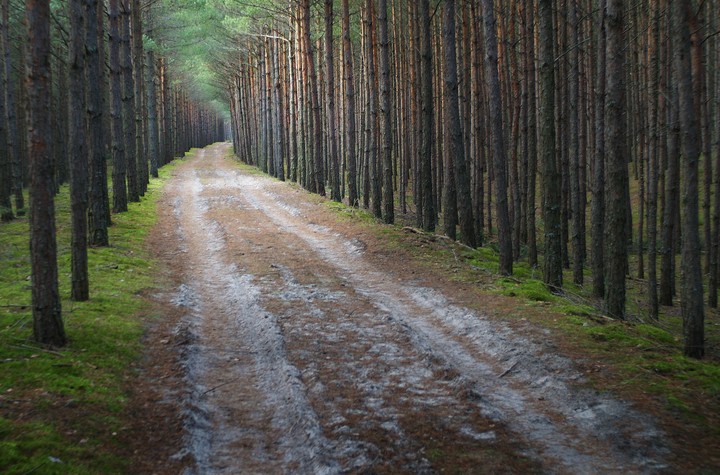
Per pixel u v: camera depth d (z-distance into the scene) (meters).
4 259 13.16
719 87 18.47
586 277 18.91
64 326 8.24
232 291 11.80
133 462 5.07
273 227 19.83
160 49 35.22
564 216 20.88
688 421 5.86
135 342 8.10
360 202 31.48
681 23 7.69
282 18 31.62
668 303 15.99
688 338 8.05
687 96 7.75
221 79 65.75
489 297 11.02
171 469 5.06
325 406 6.45
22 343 7.27
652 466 5.18
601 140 14.31
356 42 34.47
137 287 11.24
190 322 9.49
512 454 5.45
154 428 5.75
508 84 21.95
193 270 13.86
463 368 7.81
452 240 16.67
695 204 7.95
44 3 6.85
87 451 5.00
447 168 18.48
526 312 9.84
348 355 8.16
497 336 8.68
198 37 37.94
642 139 24.19
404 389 6.99
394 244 15.91
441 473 5.08
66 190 31.42
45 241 7.31
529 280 12.98
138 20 29.12
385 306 10.81
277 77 37.41
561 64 20.77
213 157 65.12
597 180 14.48
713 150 26.05
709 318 14.97
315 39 30.05
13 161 22.12
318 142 27.11
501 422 6.10
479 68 23.67
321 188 27.27
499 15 21.95
